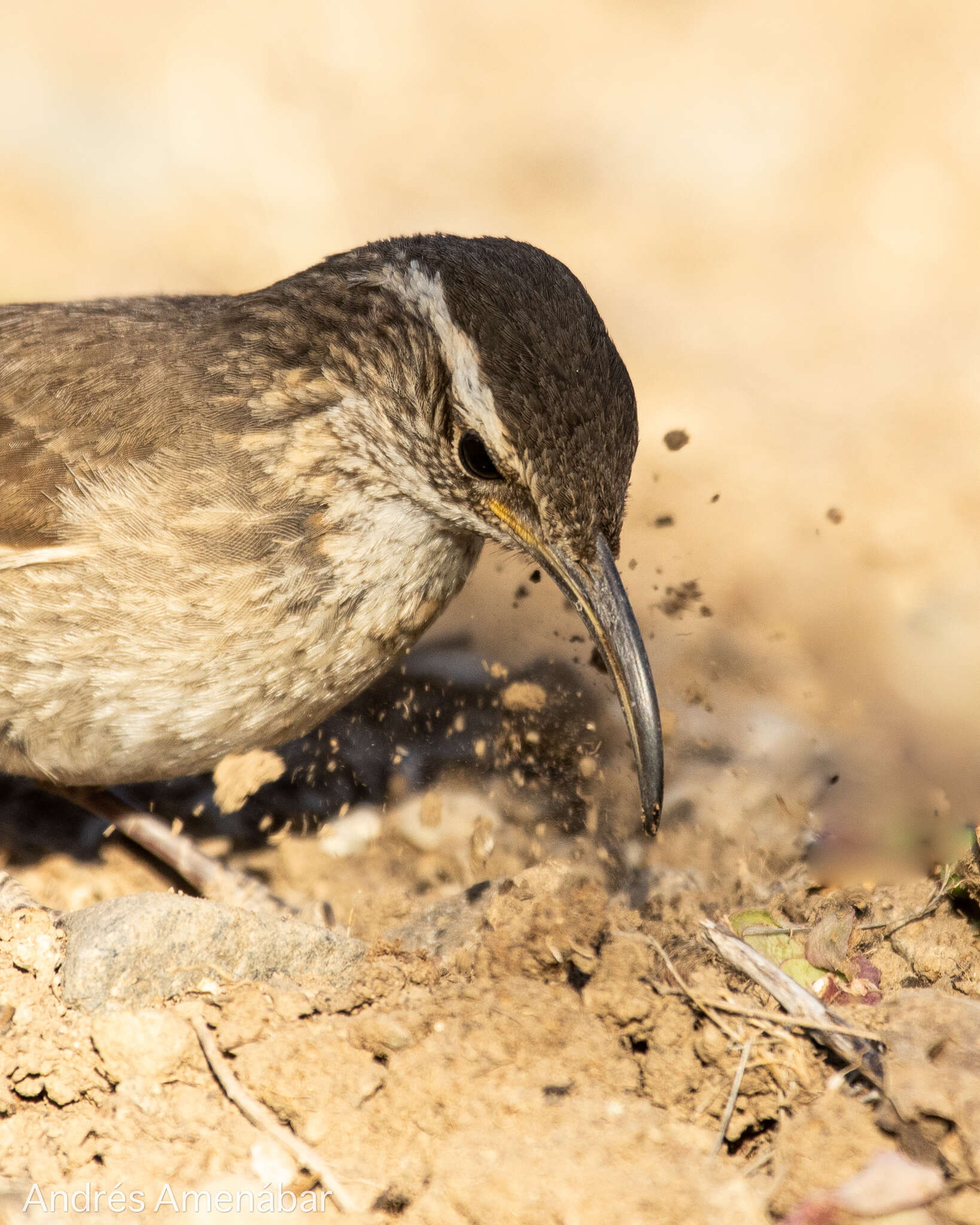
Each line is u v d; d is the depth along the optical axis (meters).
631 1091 8.26
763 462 16.97
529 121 25.48
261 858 11.48
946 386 19.02
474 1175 7.62
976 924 9.82
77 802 11.20
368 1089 8.24
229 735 9.94
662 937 9.49
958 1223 7.47
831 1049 8.26
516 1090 8.19
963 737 12.69
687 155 24.73
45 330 10.26
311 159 23.52
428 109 25.53
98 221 21.23
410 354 9.34
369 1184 7.82
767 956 9.26
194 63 25.16
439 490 9.51
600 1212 7.38
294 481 9.54
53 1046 8.47
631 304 20.55
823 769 12.16
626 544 15.31
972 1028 8.34
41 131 22.61
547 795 11.88
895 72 26.73
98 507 9.39
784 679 13.41
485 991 8.87
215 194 22.30
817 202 23.64
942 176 24.20
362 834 11.63
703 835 11.30
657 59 27.41
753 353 19.62
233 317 10.06
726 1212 7.39
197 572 9.39
